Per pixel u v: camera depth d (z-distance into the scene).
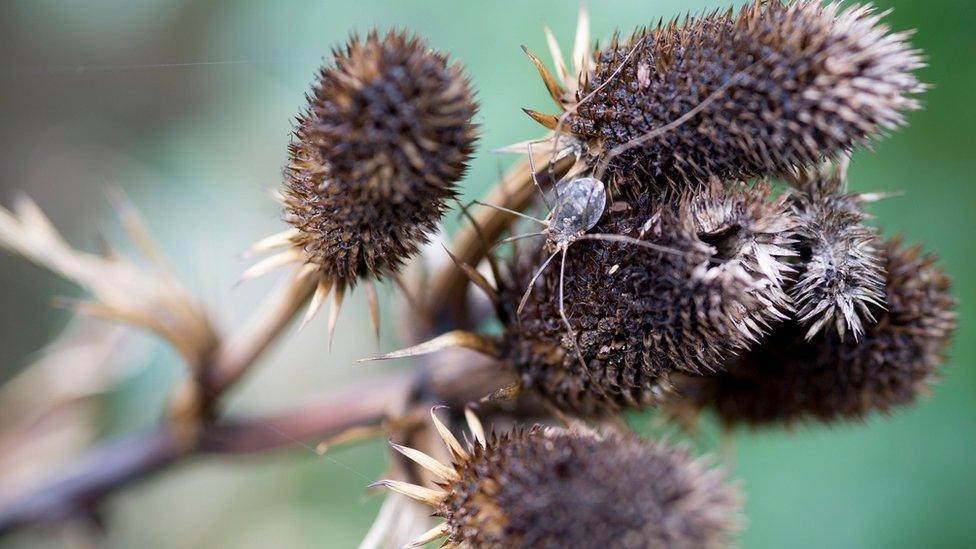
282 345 0.26
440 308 0.20
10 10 0.34
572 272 0.18
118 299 0.20
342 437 0.19
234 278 0.26
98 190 0.35
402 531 0.19
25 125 0.36
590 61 0.18
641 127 0.17
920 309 0.18
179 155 0.27
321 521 0.25
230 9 0.28
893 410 0.19
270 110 0.26
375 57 0.17
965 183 0.21
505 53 0.22
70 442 0.24
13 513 0.22
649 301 0.17
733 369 0.19
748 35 0.17
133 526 0.25
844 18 0.17
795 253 0.17
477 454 0.18
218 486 0.26
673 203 0.18
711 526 0.17
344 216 0.17
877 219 0.21
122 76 0.37
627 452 0.17
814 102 0.17
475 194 0.22
